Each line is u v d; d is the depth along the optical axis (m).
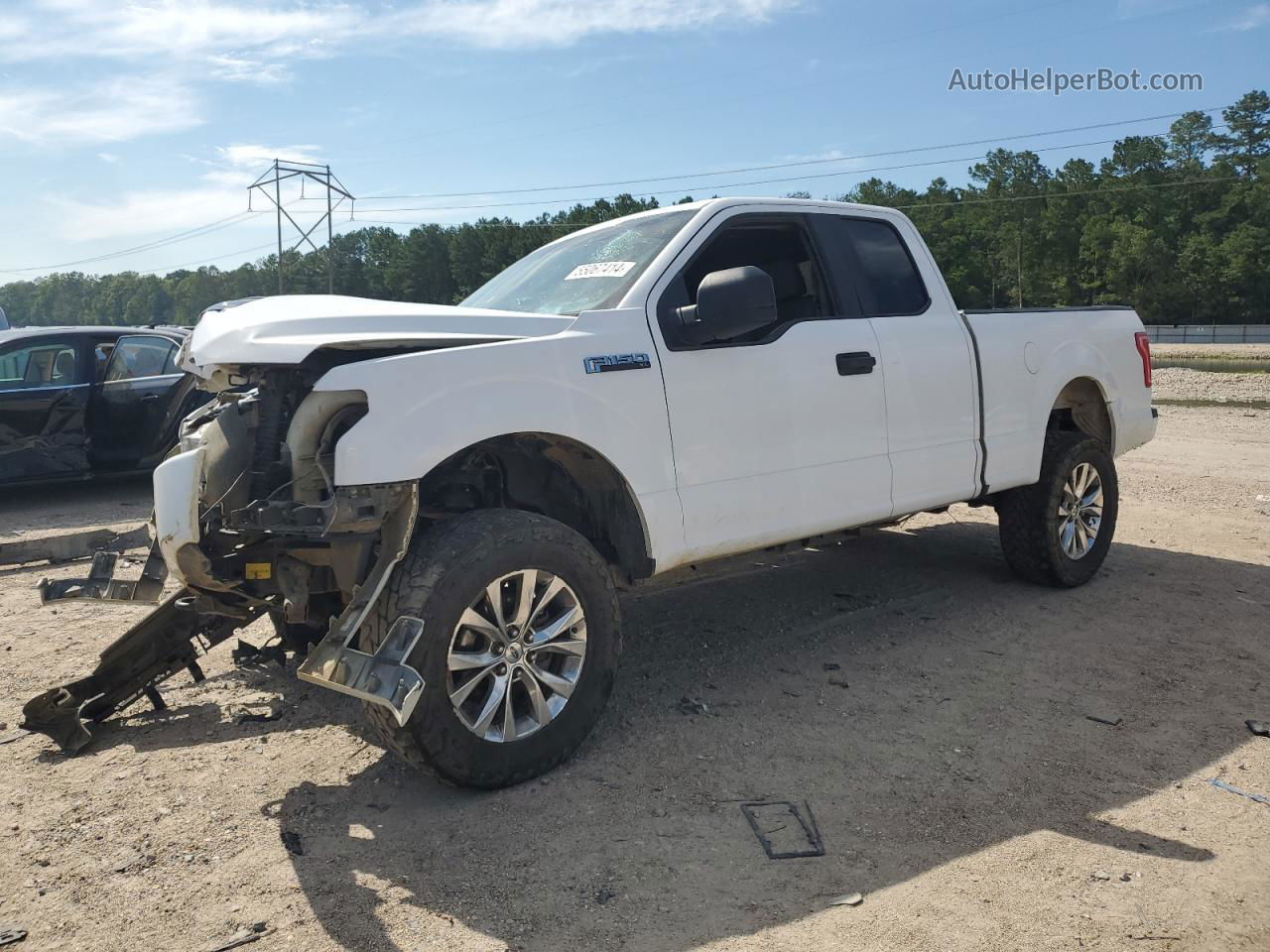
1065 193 108.06
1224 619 5.21
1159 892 2.73
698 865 2.88
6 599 6.04
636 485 3.72
